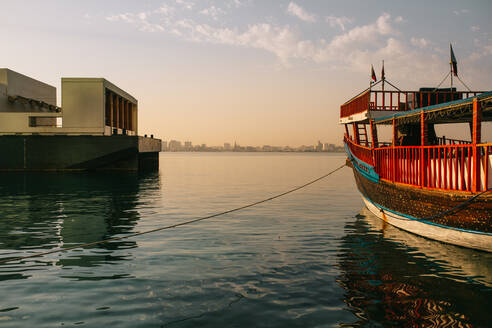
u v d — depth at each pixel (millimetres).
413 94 21016
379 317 7562
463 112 14477
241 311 7793
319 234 15539
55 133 56438
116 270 10508
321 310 7859
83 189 34031
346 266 10938
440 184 13531
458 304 8188
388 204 17594
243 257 11898
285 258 11781
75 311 7785
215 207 23688
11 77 59312
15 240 14195
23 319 7418
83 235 15133
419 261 11445
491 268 10719
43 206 23422
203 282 9516
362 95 21797
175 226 17172
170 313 7695
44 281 9586
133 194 30594
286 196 30750
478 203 11406
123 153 56844
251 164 117812
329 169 84062
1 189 33312
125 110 77625
